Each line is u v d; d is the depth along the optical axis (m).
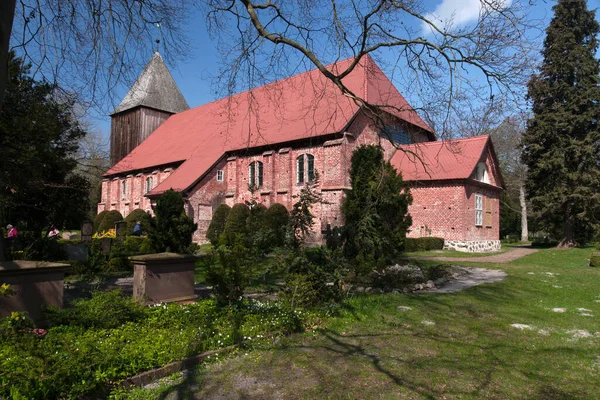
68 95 10.70
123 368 4.62
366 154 13.03
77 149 16.89
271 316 6.96
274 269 8.28
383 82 23.92
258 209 12.68
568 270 15.43
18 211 14.43
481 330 6.87
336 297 8.27
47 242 13.52
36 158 11.81
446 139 9.87
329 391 4.45
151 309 7.04
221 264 7.66
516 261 18.52
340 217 22.50
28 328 5.21
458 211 22.41
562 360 5.48
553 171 26.44
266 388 4.52
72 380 4.06
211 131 33.19
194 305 7.52
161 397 4.30
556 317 7.83
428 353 5.70
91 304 6.30
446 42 8.73
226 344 5.71
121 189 38.72
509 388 4.58
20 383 3.79
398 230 13.09
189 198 27.42
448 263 17.00
